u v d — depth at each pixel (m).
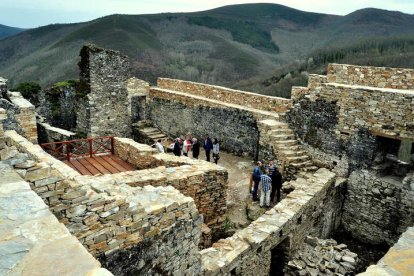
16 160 4.69
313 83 14.16
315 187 11.59
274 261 10.40
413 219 11.43
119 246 5.59
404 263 4.22
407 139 11.23
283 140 14.60
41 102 21.36
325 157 13.67
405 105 11.15
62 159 12.89
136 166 12.19
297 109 14.60
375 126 11.96
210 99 19.11
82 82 19.16
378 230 12.39
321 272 9.29
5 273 3.02
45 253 3.29
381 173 12.38
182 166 10.54
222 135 18.11
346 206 13.21
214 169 10.38
